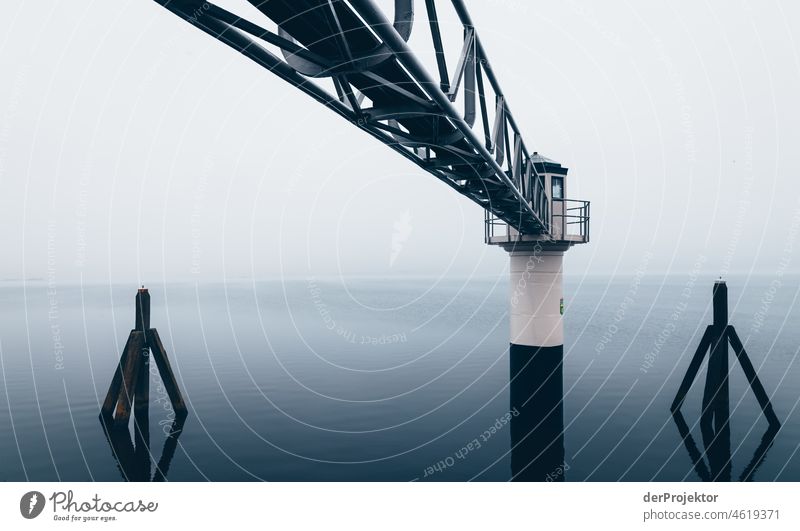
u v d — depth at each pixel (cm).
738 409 1983
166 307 8131
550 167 2419
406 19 630
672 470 1410
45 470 1374
